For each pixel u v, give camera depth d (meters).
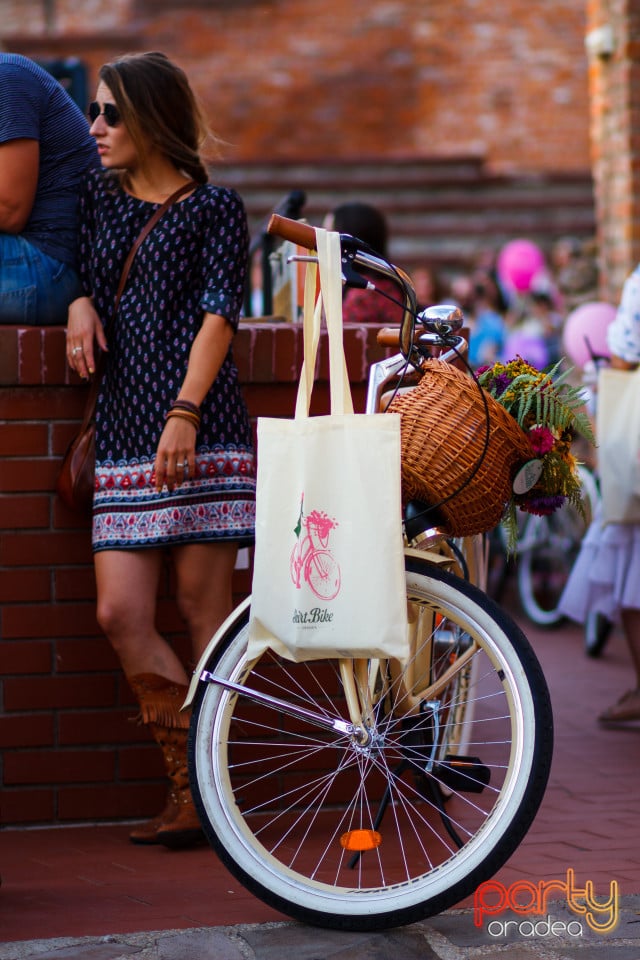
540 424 3.64
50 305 4.63
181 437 4.04
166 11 20.06
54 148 4.64
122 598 4.27
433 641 3.94
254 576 3.48
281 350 4.71
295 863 4.09
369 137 20.39
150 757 4.78
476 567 4.52
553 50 20.28
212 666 3.65
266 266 6.68
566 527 9.37
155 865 4.21
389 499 3.35
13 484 4.66
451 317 3.71
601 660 8.16
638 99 9.40
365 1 20.28
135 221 4.26
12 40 19.64
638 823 4.69
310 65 20.34
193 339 4.21
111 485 4.27
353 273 3.57
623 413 6.12
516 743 3.49
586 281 11.70
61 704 4.72
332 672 4.77
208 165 4.41
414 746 3.76
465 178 18.47
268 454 3.46
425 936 3.48
